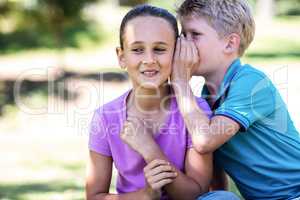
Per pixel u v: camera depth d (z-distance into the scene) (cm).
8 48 1920
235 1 331
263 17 2967
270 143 322
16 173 718
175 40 312
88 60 1639
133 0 1512
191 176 308
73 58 1683
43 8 1316
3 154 838
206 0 329
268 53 1806
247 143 320
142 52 305
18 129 995
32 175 702
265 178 322
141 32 302
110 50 1864
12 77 1366
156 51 305
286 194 320
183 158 313
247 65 330
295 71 1390
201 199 291
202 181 308
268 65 1506
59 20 1340
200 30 327
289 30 2508
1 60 1719
